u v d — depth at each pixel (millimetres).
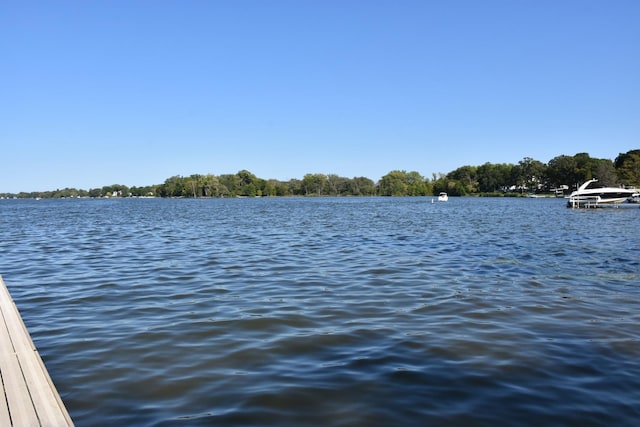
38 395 5172
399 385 6305
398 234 29125
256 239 26156
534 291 12125
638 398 5926
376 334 8508
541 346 7871
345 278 13938
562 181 134000
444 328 8883
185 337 8383
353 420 5375
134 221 45281
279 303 10875
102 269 15688
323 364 7078
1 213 66375
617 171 111188
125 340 8219
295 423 5305
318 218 48625
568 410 5605
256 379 6531
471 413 5535
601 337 8367
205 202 133750
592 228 33656
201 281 13555
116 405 5770
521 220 43875
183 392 6133
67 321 9414
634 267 15945
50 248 22094
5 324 7945
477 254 19312
